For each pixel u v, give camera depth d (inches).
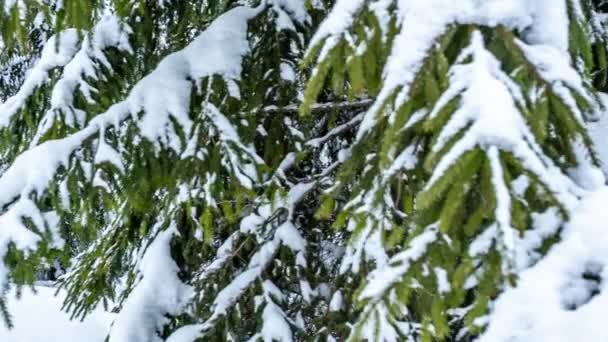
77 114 102.7
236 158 87.9
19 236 78.7
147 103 91.1
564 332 42.6
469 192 46.7
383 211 60.3
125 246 125.6
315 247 112.8
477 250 48.0
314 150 124.2
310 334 109.0
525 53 47.4
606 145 68.9
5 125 110.9
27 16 88.1
